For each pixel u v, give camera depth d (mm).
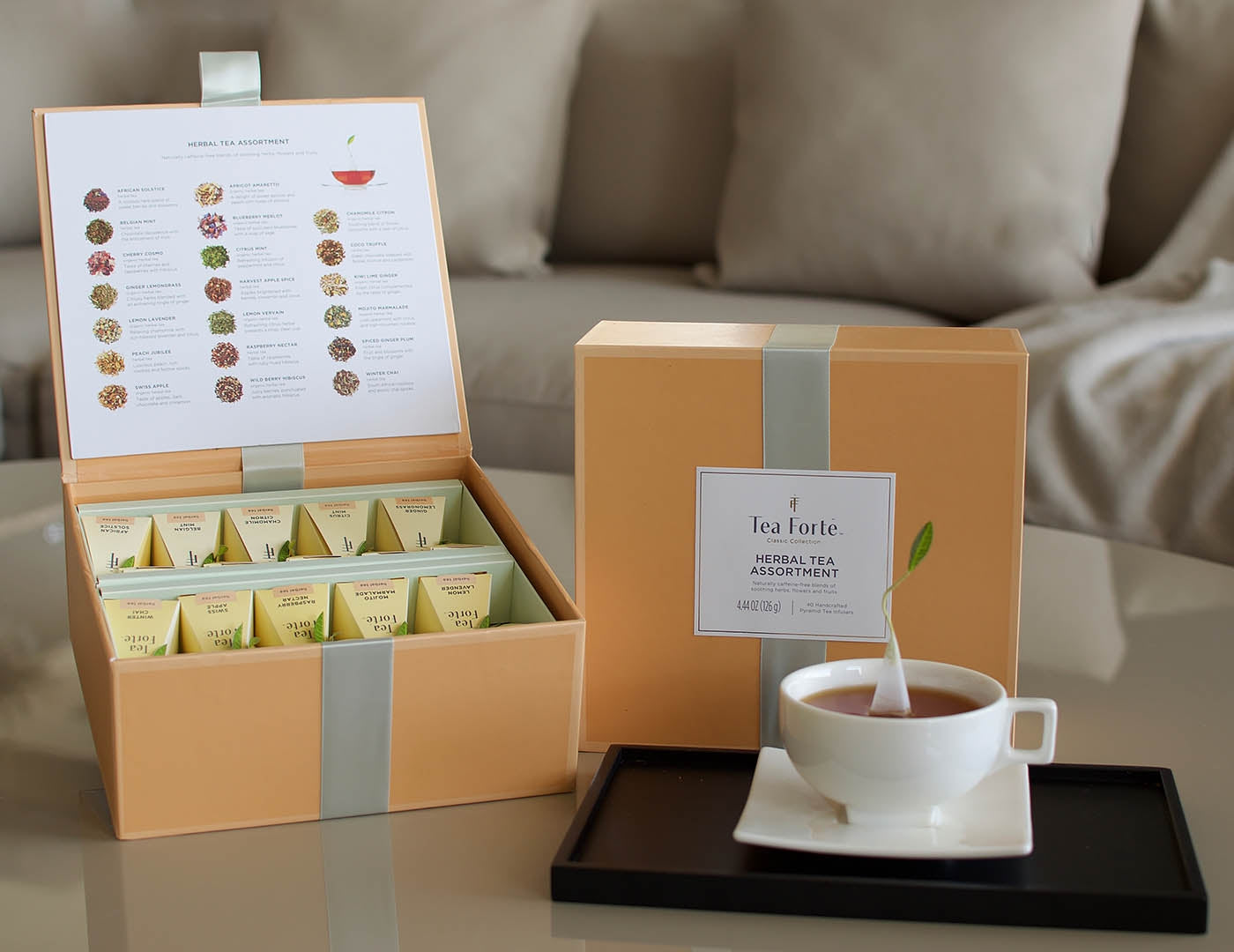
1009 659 698
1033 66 1853
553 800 676
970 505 686
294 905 571
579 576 723
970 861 581
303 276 904
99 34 2324
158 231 883
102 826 643
